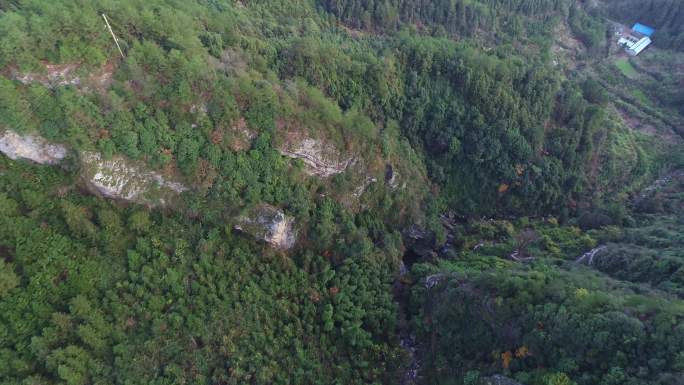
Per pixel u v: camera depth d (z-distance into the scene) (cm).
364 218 6656
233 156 5347
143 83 4853
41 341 3975
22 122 4272
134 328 4509
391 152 6888
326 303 5622
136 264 4725
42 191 4538
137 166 4891
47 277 4250
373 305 5784
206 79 5144
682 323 3725
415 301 5959
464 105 7856
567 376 3988
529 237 7075
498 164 7856
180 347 4600
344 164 6303
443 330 5294
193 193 5209
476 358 4831
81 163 4609
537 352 4319
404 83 7750
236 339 4916
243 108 5419
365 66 7256
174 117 5047
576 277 4941
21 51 4266
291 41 7400
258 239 5631
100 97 4669
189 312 4791
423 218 7175
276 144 5591
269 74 6153
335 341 5412
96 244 4641
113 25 4972
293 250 6003
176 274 4838
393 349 5403
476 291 5159
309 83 6875
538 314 4397
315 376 5022
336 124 6206
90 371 4131
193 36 5706
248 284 5281
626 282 5031
